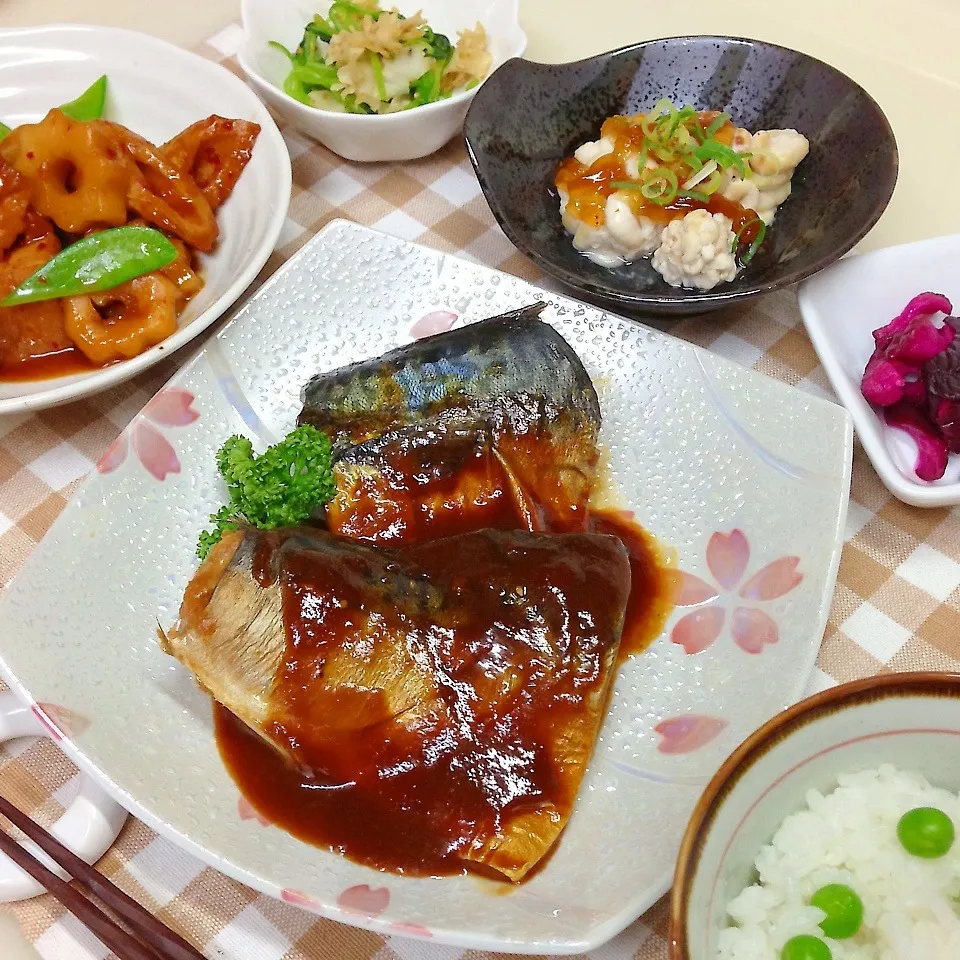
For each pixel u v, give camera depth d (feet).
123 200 1.42
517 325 1.25
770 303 1.41
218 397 1.29
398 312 1.36
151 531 1.22
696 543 1.20
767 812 0.91
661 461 1.24
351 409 1.24
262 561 1.09
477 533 1.14
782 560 1.15
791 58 1.45
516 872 1.00
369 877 1.01
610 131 1.45
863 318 1.31
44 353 1.39
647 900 0.95
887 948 0.88
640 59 1.49
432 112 1.48
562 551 1.12
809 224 1.40
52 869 1.04
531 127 1.47
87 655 1.13
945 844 0.89
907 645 1.15
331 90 1.56
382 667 1.06
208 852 1.00
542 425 1.22
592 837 1.03
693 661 1.13
